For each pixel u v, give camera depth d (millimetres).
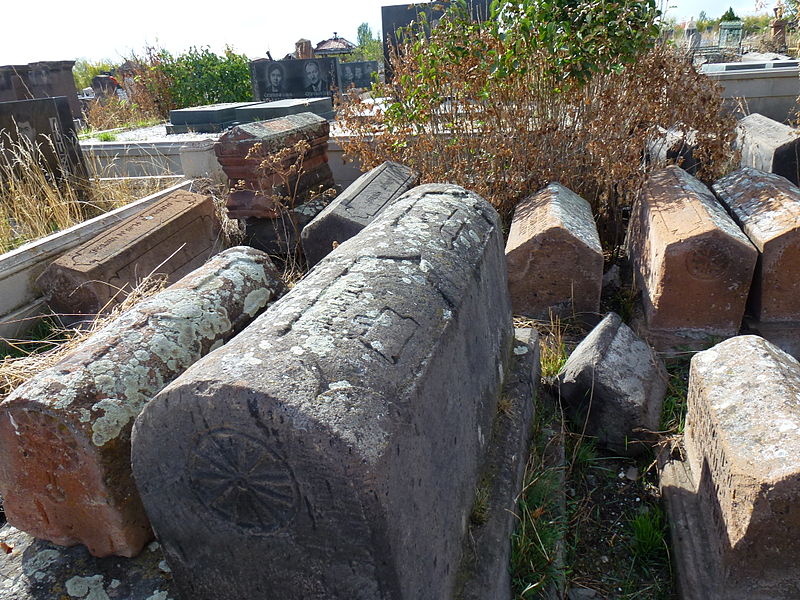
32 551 2174
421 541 1574
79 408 1931
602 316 4012
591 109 5020
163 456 1516
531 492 2475
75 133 6207
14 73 10844
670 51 5426
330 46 24828
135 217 4660
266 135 5266
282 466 1385
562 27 4723
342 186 6918
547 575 2168
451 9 5348
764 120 6371
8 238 4859
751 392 2244
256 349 1506
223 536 1552
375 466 1324
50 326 4062
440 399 1788
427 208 2645
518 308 4043
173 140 7188
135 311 2422
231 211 5395
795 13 6180
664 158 6164
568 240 3758
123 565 2088
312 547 1452
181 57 13688
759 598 1991
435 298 2000
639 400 2910
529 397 2844
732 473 1983
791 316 3561
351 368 1485
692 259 3434
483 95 4891
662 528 2545
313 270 2104
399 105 5473
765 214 3736
